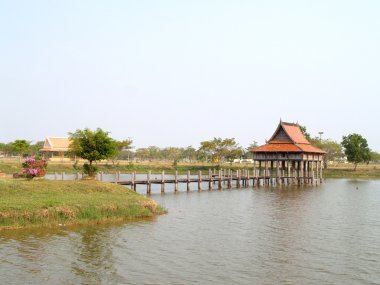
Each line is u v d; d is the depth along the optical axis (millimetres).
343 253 22875
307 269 19859
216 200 46469
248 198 49219
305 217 35281
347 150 115312
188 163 128500
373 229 29922
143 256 21438
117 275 18391
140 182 48906
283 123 75250
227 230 28781
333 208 41562
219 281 17906
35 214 27344
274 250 23328
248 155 172000
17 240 23578
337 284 17812
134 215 31953
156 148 180250
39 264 19562
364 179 96375
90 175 44531
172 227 29062
